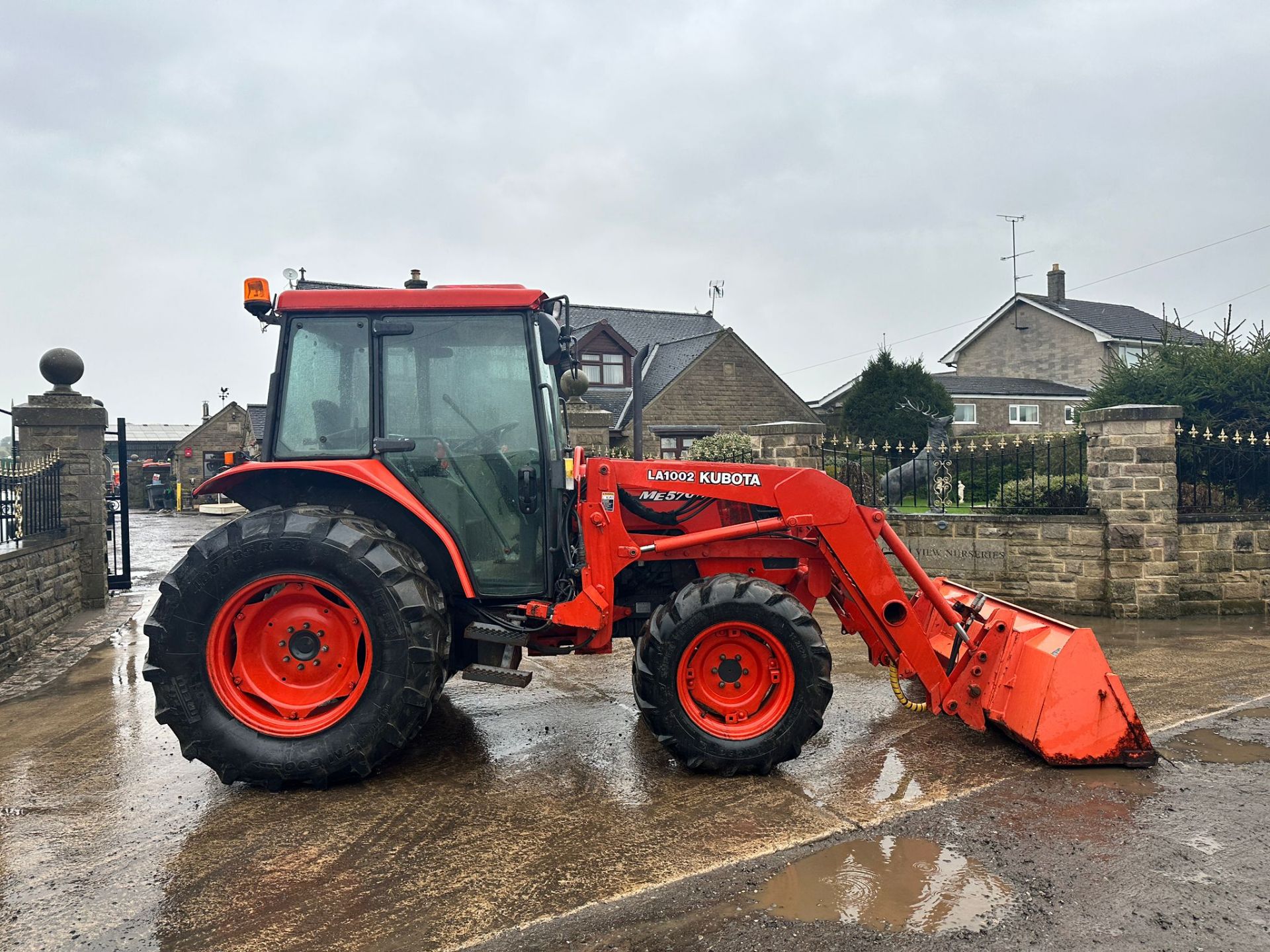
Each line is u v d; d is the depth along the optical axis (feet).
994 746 12.78
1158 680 16.61
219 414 119.14
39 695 16.67
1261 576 24.17
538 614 12.28
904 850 9.36
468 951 7.45
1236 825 9.94
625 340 79.66
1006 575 24.81
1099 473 23.65
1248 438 27.37
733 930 7.74
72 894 8.54
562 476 12.93
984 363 102.32
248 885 8.67
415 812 10.53
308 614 11.61
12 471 21.31
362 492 12.57
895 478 28.22
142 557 44.42
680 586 13.89
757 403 81.10
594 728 13.93
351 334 12.42
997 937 7.58
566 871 8.89
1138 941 7.50
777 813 10.39
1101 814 10.28
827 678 11.73
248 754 11.06
